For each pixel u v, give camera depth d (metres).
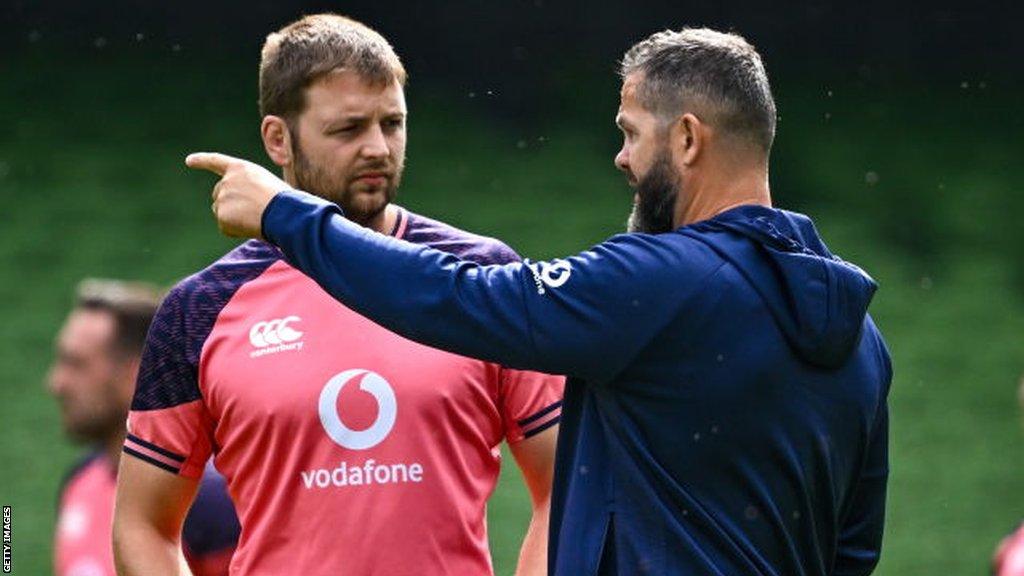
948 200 46.38
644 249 8.90
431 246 10.55
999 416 39.38
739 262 8.97
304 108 10.23
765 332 8.95
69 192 43.78
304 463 10.17
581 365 8.85
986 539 34.97
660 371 8.89
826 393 9.23
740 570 9.02
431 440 10.20
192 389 10.47
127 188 44.09
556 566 9.28
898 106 49.84
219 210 9.16
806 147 48.31
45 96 47.38
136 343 16.67
